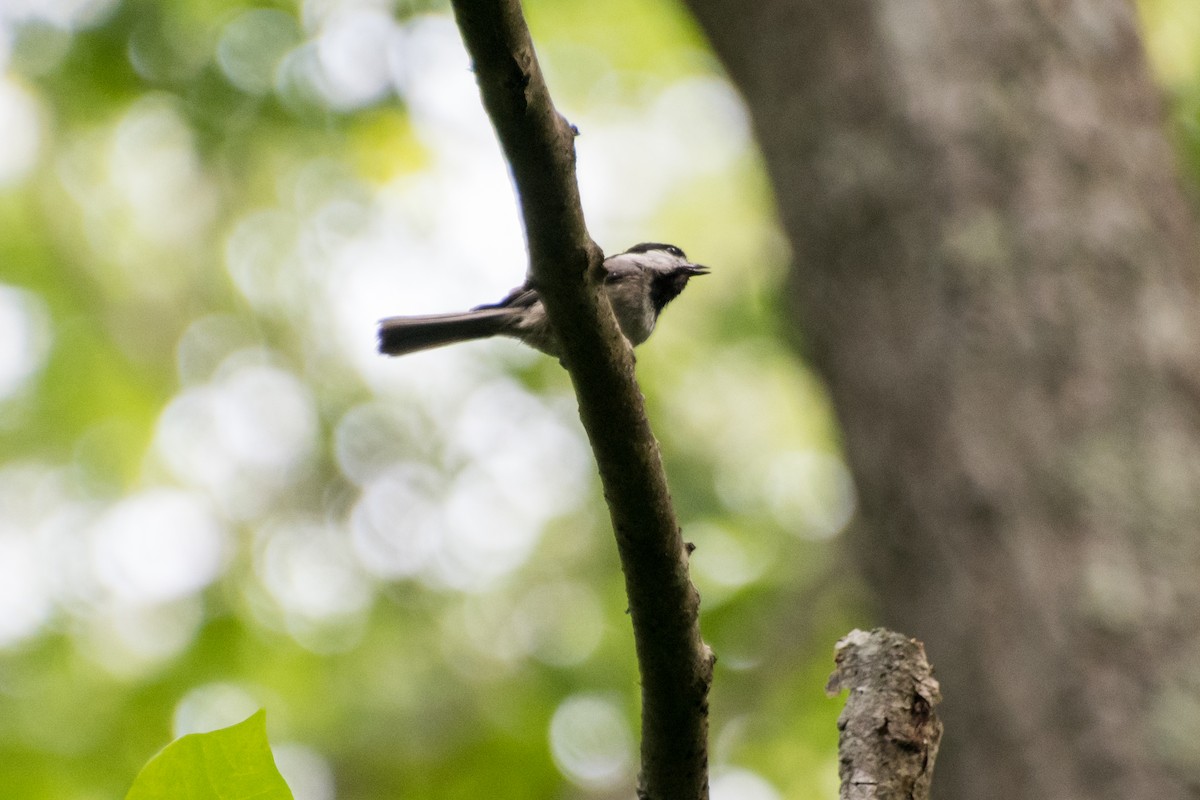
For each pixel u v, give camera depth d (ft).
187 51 47.26
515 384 51.88
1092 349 21.12
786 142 24.72
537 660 45.75
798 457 50.44
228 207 51.96
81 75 47.29
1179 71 41.60
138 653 45.55
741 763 44.39
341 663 45.88
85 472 50.75
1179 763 18.31
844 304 23.18
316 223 52.26
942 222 22.30
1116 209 22.18
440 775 40.14
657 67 53.83
